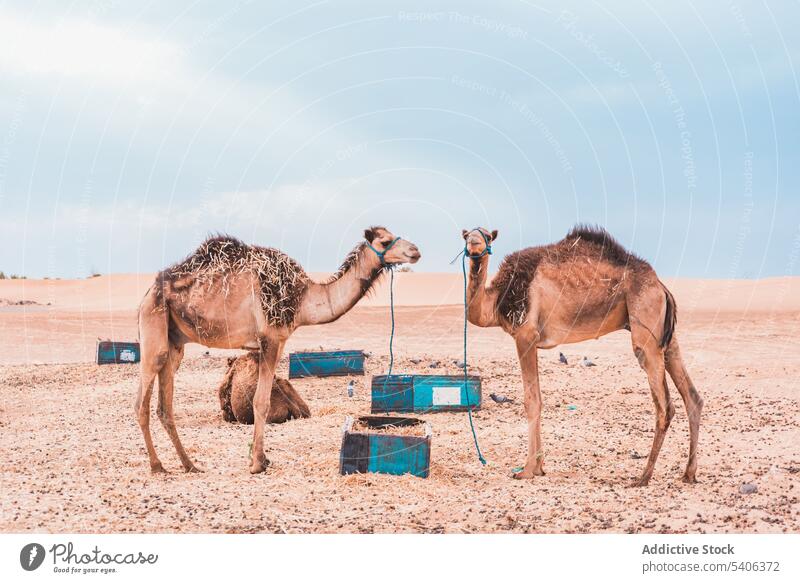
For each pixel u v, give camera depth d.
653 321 9.80
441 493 9.39
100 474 10.52
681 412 15.14
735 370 20.44
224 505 8.80
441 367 20.53
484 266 9.98
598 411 15.41
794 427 13.12
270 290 10.48
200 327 10.51
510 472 10.60
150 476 10.38
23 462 11.35
